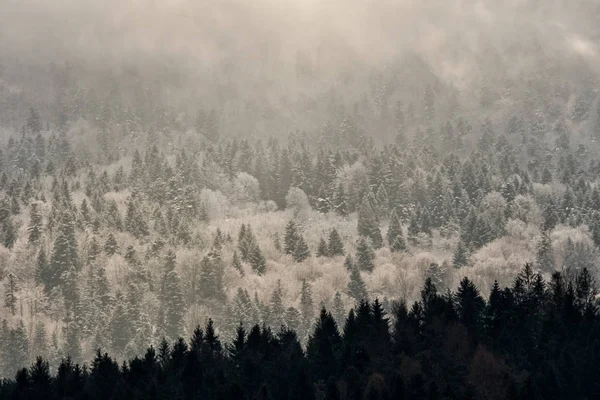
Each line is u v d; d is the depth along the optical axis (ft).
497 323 284.41
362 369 272.92
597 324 270.67
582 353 259.60
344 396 255.50
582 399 247.09
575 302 290.76
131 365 293.43
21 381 296.51
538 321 282.15
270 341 299.17
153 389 274.57
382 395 247.09
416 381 246.68
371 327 295.69
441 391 246.88
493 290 294.05
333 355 280.31
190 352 284.82
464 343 271.49
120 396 279.28
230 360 298.35
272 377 278.05
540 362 261.65
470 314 291.38
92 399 287.69
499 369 250.78
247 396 264.11
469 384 246.88
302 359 280.72
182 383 278.05
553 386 244.01
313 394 263.70
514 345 273.13
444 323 284.00
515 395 236.63
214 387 275.59
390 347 282.36
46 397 289.33
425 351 270.26
